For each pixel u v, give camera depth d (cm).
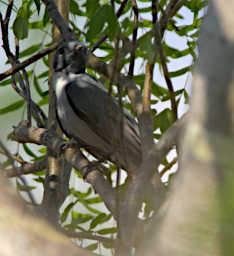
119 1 909
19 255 290
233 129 280
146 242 300
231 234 249
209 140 275
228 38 297
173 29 907
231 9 303
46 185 848
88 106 939
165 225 282
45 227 310
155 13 677
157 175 571
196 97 295
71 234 684
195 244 262
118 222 446
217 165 262
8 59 982
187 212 269
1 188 312
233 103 283
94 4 690
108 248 700
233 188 252
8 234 295
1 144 383
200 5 834
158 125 830
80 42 997
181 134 462
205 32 307
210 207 259
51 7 868
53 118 984
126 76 759
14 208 308
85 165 756
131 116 920
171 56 888
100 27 612
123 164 839
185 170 281
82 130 951
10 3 925
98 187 632
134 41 726
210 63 297
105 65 823
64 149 802
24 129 868
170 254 272
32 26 982
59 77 1002
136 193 457
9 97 927
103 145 950
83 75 1012
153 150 468
